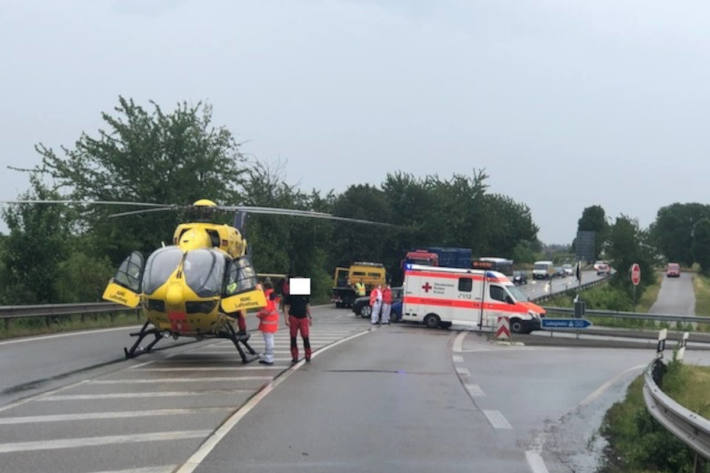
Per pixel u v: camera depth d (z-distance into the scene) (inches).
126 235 1513.3
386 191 3051.2
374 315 1390.3
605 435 418.9
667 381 650.2
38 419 398.0
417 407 465.1
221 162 1606.8
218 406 446.6
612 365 810.2
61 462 310.2
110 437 358.3
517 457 343.6
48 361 639.8
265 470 303.7
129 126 1558.8
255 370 622.2
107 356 689.0
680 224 5979.3
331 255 2832.2
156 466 305.7
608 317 1514.5
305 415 423.8
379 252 2906.0
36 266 1072.2
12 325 905.5
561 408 497.4
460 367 709.3
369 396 500.1
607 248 2290.8
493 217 3508.9
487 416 445.4
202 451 333.1
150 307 640.4
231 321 664.4
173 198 1519.4
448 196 3225.9
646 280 2310.5
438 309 1338.6
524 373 689.6
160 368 621.9
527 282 3400.6
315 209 2434.8
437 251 2226.9
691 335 1360.7
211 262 644.1
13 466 302.7
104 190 1541.6
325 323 1439.5
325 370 634.2
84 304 1079.6
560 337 1189.1
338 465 314.7
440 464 323.3
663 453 348.2
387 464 319.0
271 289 673.6
